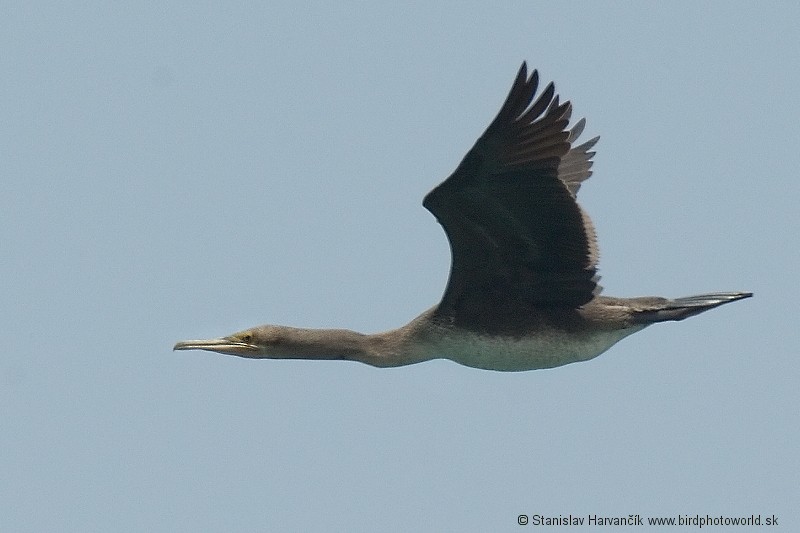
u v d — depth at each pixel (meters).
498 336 18.36
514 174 16.59
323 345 19.14
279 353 19.28
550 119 16.17
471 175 16.62
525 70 15.84
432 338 18.67
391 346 19.00
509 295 18.16
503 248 17.62
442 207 17.12
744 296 18.97
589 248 17.53
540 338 18.33
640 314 18.62
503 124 16.11
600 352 18.62
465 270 17.98
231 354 19.33
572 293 18.08
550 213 17.08
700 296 19.03
